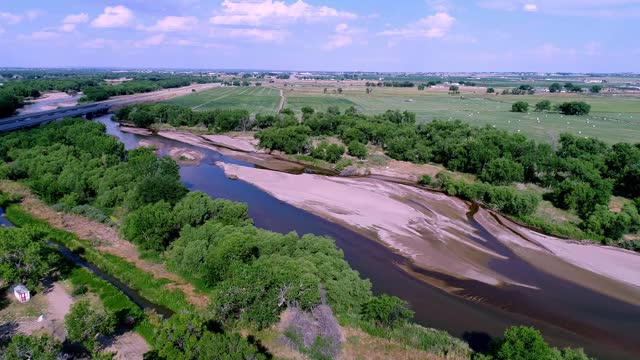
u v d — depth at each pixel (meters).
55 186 71.19
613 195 83.12
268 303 38.34
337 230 67.62
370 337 38.38
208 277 45.47
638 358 40.38
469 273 54.94
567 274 55.31
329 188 89.19
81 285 45.38
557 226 68.69
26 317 39.72
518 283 52.91
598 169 88.38
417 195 86.56
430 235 66.19
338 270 46.06
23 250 44.38
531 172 94.00
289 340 36.62
